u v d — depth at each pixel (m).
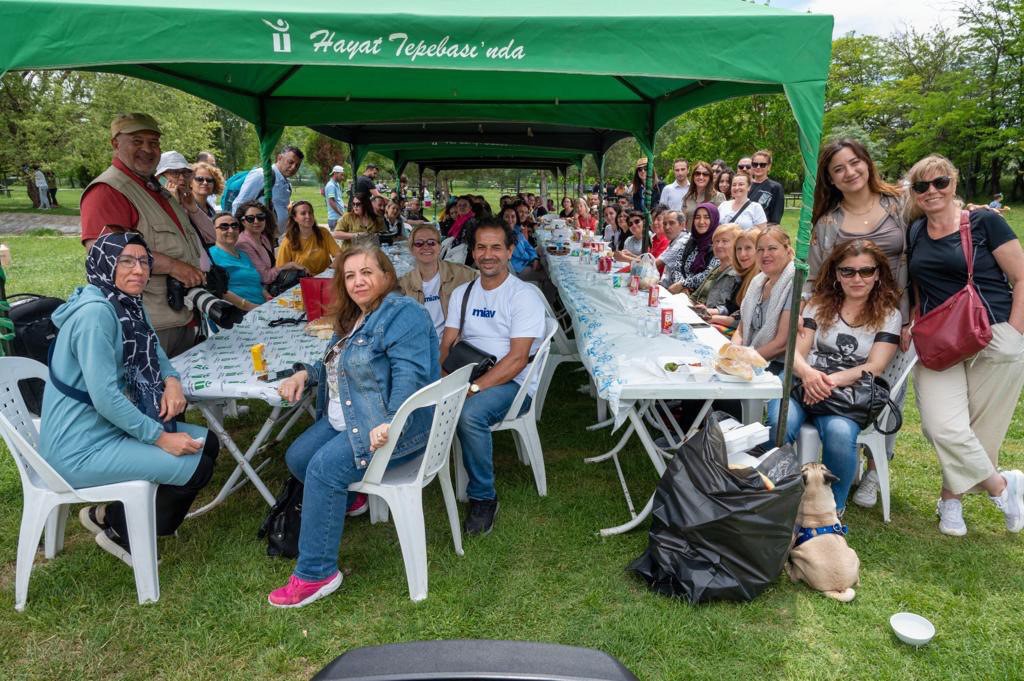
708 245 5.54
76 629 2.41
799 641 2.37
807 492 2.71
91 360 2.38
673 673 2.21
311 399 3.88
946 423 2.96
